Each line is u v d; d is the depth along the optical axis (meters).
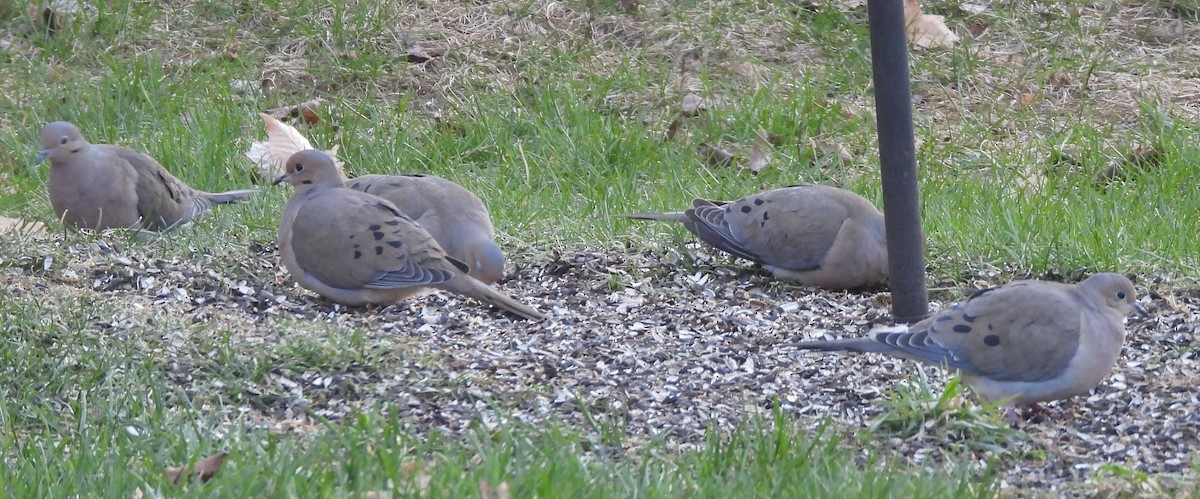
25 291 15.23
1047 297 12.91
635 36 28.31
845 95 26.33
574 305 16.48
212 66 26.19
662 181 22.42
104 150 18.42
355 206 16.06
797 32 28.50
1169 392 13.69
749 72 26.97
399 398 13.22
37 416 12.38
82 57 26.75
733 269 18.11
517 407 13.14
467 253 16.98
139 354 13.59
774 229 17.25
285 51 27.34
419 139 24.27
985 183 21.69
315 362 13.77
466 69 26.66
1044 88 26.59
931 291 17.22
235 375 13.52
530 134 24.61
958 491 10.80
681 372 14.19
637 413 13.06
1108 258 17.70
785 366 14.39
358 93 26.14
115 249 17.31
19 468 11.16
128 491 10.66
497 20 28.50
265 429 12.01
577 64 27.02
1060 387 12.88
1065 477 11.73
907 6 28.58
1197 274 17.28
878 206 21.00
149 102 24.69
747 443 11.85
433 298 16.66
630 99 25.89
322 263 15.90
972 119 25.33
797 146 23.80
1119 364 14.60
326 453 11.28
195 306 15.77
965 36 28.44
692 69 27.22
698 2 29.41
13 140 23.14
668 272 17.81
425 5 28.97
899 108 15.20
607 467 11.26
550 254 18.11
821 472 11.25
